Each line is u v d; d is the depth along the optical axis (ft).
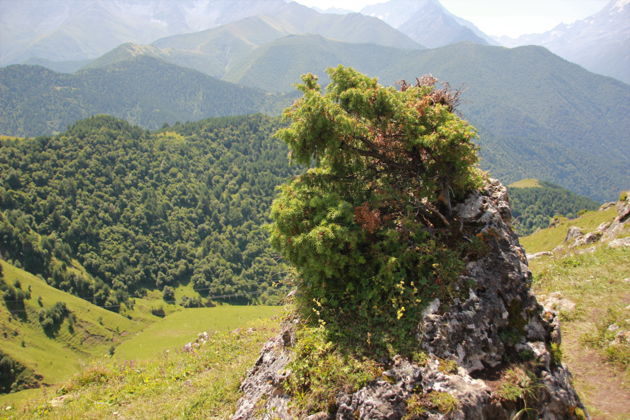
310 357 29.81
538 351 31.07
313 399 27.66
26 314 488.44
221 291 570.46
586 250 78.54
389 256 32.22
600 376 42.04
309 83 36.58
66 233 631.97
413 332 29.48
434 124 34.53
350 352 29.07
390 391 25.77
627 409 36.68
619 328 46.65
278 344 36.70
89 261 618.03
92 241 645.10
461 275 32.37
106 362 56.85
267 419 29.32
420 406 25.18
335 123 33.19
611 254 68.44
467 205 37.19
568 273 66.54
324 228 31.24
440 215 35.27
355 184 37.58
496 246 34.53
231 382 39.19
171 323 198.80
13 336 454.81
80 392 47.44
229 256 631.97
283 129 35.65
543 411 28.60
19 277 533.14
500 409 26.96
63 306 508.53
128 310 567.59
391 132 36.22
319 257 32.24
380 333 29.78
